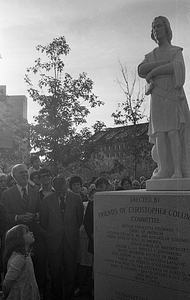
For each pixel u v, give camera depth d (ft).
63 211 14.74
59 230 14.49
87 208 15.16
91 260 15.57
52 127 24.75
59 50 25.12
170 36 13.79
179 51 13.30
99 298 13.33
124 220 12.77
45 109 24.50
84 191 20.34
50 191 17.10
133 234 12.52
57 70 25.22
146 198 12.24
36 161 21.21
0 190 18.52
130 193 12.64
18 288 11.07
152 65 13.55
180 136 13.21
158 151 13.32
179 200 11.53
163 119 13.19
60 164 25.67
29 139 25.54
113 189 18.86
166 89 13.20
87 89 25.22
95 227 13.55
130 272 12.57
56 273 14.47
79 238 15.76
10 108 29.14
